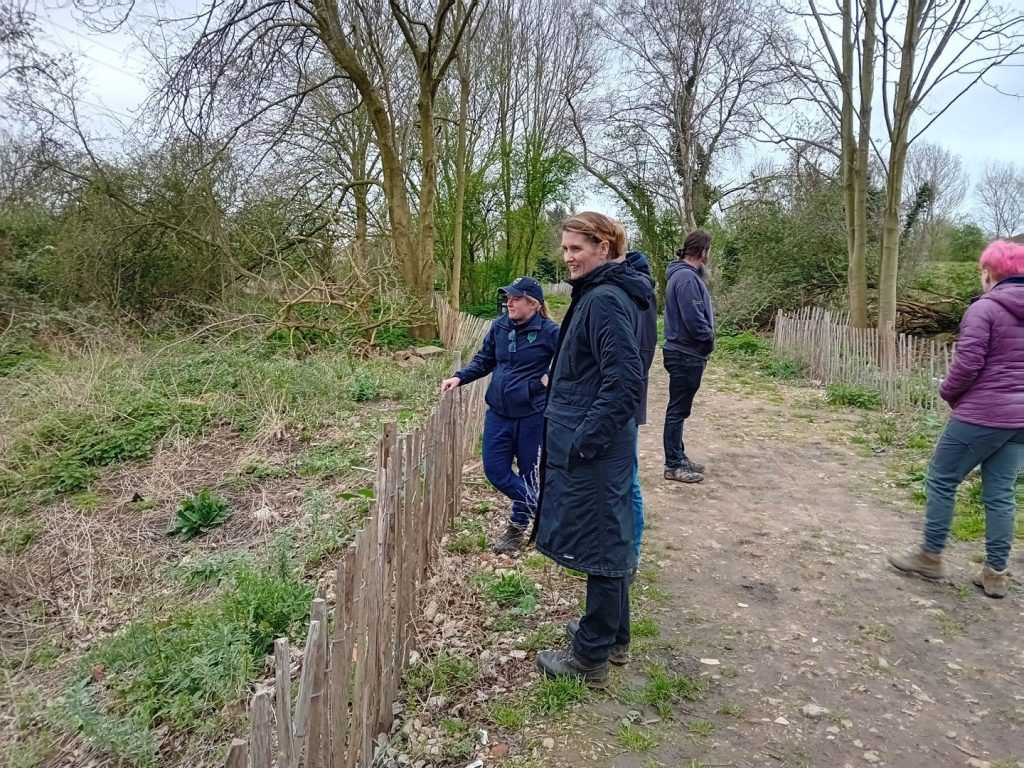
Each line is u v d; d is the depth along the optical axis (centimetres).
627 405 236
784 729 252
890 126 1014
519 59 2019
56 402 688
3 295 1030
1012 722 254
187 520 477
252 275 1104
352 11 1256
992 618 323
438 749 244
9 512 518
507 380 376
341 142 1517
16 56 1055
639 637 313
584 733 251
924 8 943
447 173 1889
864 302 1165
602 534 251
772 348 1161
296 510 490
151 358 869
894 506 471
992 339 323
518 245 2103
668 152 1784
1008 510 333
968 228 2458
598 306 240
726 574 376
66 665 346
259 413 684
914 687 275
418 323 1240
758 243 1574
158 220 1112
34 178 1144
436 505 370
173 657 314
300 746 179
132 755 264
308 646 180
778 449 617
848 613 332
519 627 317
